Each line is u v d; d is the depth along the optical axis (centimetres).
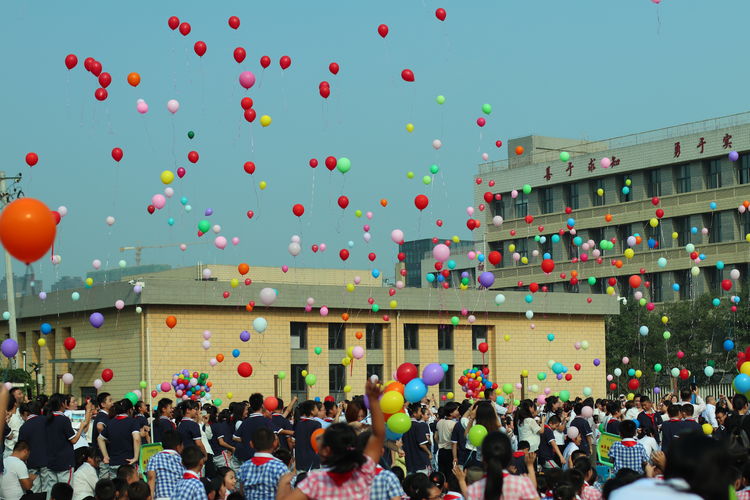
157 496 1343
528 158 7625
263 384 4031
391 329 4328
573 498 1082
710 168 6725
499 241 7706
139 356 3856
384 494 978
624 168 7000
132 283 3859
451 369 4481
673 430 1778
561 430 2138
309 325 4166
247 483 1137
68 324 4216
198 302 3909
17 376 3731
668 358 5562
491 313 4591
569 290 7244
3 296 4450
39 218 923
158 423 1844
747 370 1702
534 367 4672
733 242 6525
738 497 852
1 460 1427
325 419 1764
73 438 1641
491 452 863
